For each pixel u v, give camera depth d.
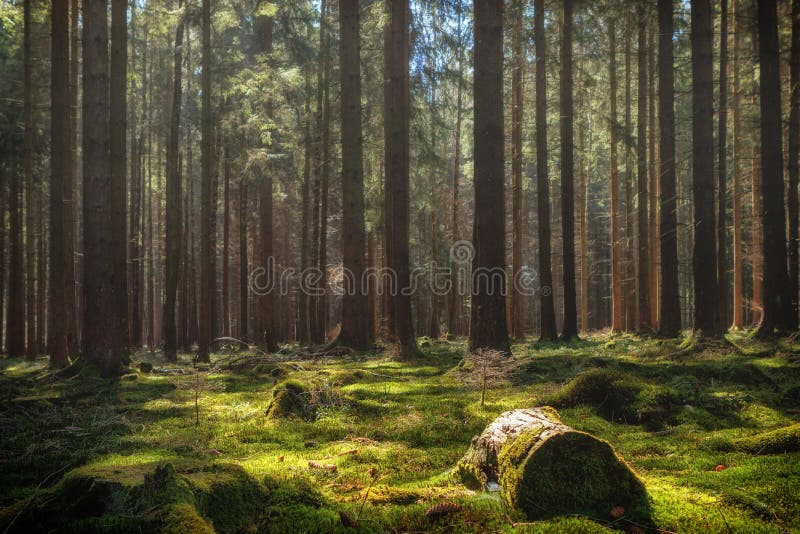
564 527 3.55
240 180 22.84
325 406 8.30
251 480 4.14
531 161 26.25
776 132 14.70
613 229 24.23
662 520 3.68
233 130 21.48
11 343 23.28
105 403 9.34
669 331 16.42
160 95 28.91
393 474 5.36
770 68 14.74
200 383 10.02
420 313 38.97
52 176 15.98
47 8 18.53
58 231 15.70
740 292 24.70
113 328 13.20
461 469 5.00
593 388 7.83
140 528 3.19
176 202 19.53
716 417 7.02
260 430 7.30
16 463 5.90
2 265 26.69
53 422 7.88
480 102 12.67
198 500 3.55
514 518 3.84
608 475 3.97
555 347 17.56
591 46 22.11
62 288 15.52
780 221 14.59
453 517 3.84
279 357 15.88
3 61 21.80
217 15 18.98
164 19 20.52
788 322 14.45
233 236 37.69
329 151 22.75
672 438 6.25
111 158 14.86
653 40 22.86
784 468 4.60
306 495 4.19
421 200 24.95
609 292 47.62
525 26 22.08
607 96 24.33
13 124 21.12
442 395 9.47
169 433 7.21
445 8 19.23
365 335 17.14
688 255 34.12
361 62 22.06
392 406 8.59
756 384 8.68
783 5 19.23
